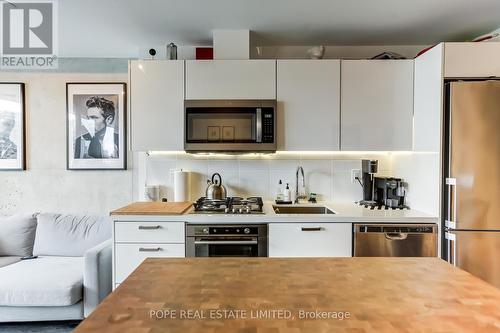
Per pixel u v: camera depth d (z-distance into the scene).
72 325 2.50
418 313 0.87
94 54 3.23
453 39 2.93
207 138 2.68
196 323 0.81
